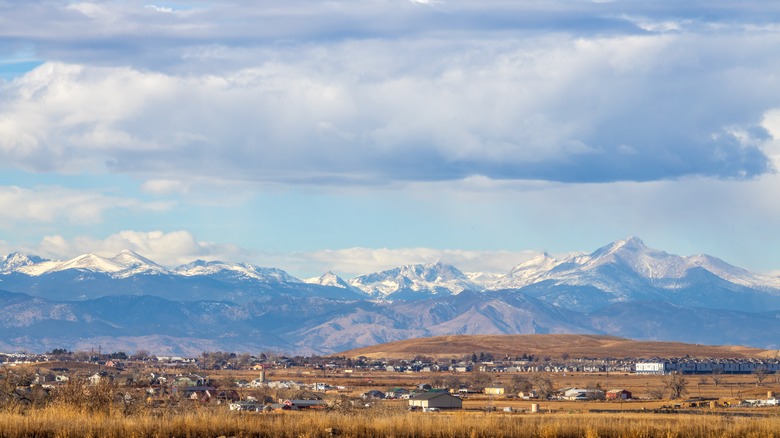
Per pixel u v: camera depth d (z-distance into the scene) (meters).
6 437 100.56
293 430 110.56
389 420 115.56
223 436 107.12
